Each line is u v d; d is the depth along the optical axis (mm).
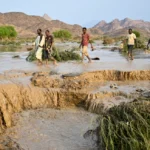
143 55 18938
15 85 8445
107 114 6055
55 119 7398
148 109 5688
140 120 5332
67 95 8508
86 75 10172
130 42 15523
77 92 8492
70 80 9461
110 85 9305
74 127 6871
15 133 6516
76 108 8258
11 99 7891
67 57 15484
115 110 6004
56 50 15047
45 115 7660
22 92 8305
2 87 8078
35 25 186375
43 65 12867
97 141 5859
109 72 10633
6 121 6895
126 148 5016
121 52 22078
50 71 10781
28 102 8250
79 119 7371
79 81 9250
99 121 6129
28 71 10812
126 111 5781
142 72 10641
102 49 26797
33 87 8695
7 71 10742
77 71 10641
